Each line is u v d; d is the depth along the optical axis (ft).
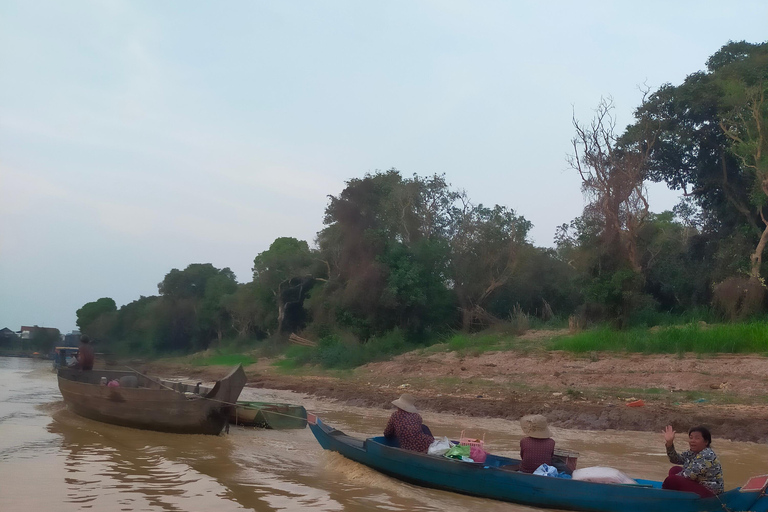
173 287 221.66
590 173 97.76
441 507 27.61
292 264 169.27
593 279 95.04
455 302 127.75
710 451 26.35
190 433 44.70
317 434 39.24
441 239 134.10
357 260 128.16
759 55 99.09
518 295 132.05
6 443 40.63
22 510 25.70
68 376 58.34
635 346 77.00
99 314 227.40
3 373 116.47
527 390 67.87
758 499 24.22
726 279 90.94
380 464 32.81
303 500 28.37
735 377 62.39
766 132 89.45
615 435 48.67
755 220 99.76
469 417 58.70
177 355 193.36
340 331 121.70
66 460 35.76
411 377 85.25
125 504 27.02
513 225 130.82
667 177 113.50
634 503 25.91
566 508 27.07
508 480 28.22
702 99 99.76
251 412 49.42
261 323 180.34
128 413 47.21
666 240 113.70
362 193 136.56
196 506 27.02
